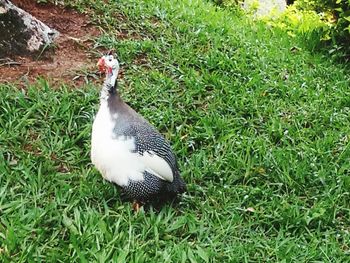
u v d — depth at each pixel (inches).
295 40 129.4
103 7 109.0
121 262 57.4
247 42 116.3
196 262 60.0
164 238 64.0
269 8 159.0
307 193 76.9
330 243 68.0
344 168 81.4
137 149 64.2
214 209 70.3
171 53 101.6
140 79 92.4
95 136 65.1
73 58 94.5
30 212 62.7
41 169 70.4
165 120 83.7
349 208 75.2
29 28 92.0
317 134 90.5
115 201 69.0
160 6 120.7
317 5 126.6
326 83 108.4
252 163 78.8
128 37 104.7
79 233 61.1
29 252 57.1
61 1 106.0
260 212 70.7
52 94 82.6
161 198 69.4
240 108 91.4
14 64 89.1
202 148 81.4
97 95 85.0
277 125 88.7
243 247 64.1
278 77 104.9
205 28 116.0
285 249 65.4
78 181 70.6
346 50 123.4
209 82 96.5
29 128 77.0
